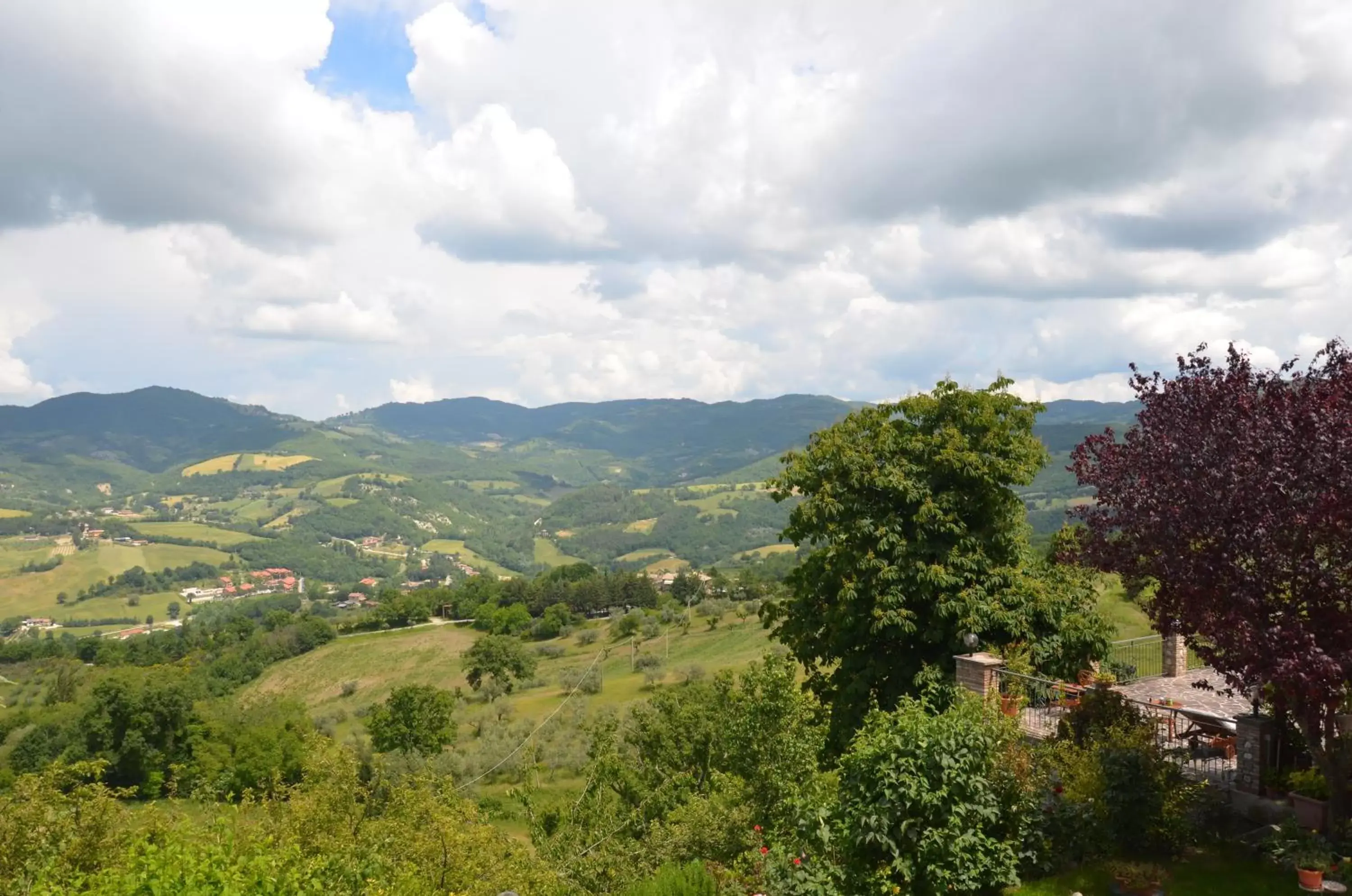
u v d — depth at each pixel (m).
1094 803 10.74
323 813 18.84
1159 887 9.70
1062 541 11.89
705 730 30.64
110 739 76.62
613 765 33.66
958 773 10.02
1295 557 8.93
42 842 13.01
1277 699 11.31
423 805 20.06
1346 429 8.63
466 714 92.81
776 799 16.62
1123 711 12.23
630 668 100.88
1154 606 10.45
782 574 185.88
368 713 103.38
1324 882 9.38
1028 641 17.22
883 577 17.30
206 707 80.88
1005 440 18.58
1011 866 10.15
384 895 12.63
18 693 117.38
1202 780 12.20
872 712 12.22
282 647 145.88
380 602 181.75
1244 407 9.65
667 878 11.00
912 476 18.33
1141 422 10.75
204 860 9.36
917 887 10.00
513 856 20.81
